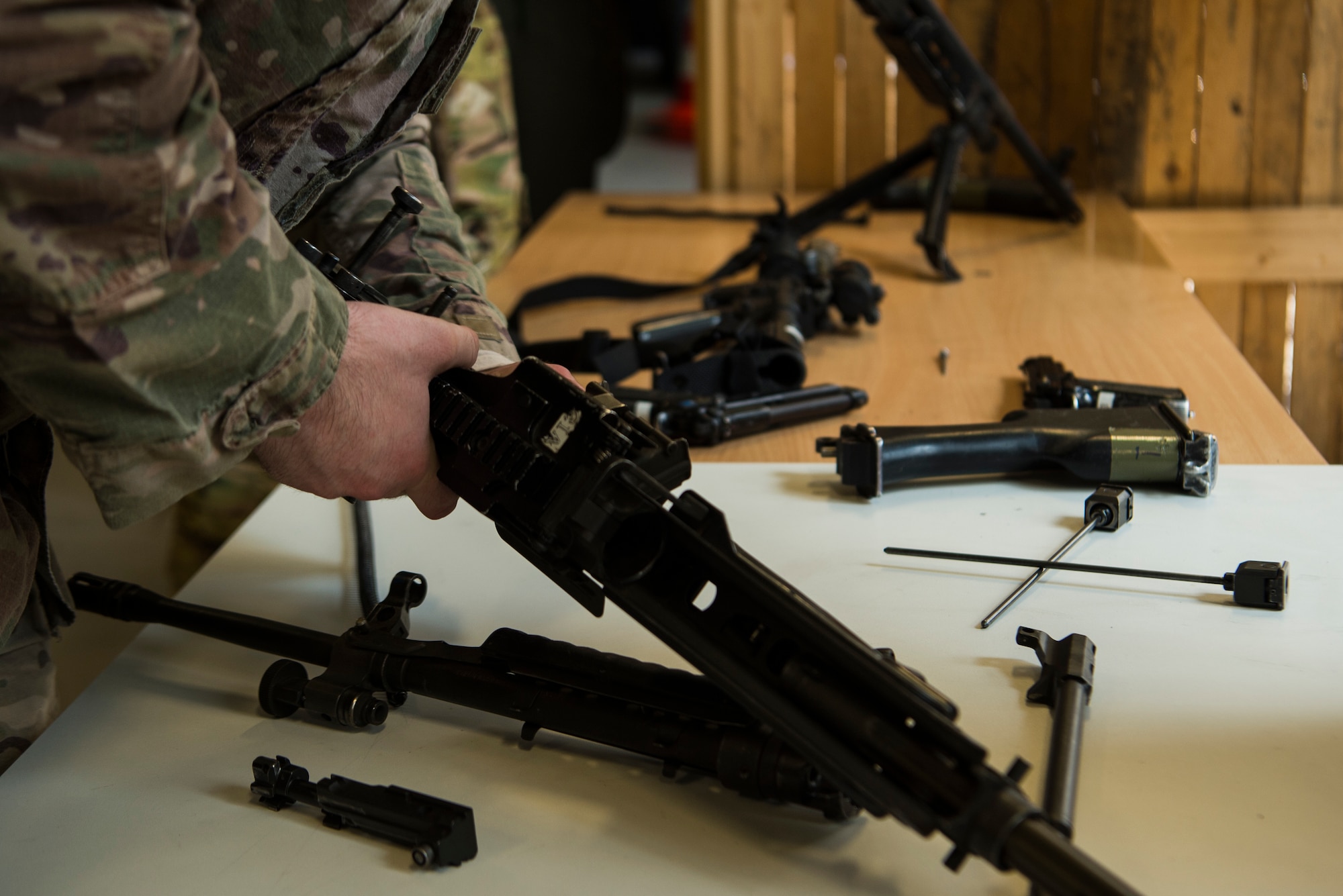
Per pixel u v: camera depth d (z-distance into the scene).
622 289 1.78
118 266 0.58
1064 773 0.65
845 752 0.58
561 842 0.65
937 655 0.81
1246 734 0.71
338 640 0.81
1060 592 0.89
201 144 0.60
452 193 2.27
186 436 0.64
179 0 0.58
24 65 0.53
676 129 6.35
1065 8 2.27
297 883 0.63
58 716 0.87
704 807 0.68
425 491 0.80
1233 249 2.16
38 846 0.67
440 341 0.76
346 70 0.84
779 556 0.97
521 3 3.04
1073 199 2.07
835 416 1.28
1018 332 1.53
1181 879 0.60
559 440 0.69
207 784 0.72
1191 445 1.02
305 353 0.67
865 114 2.41
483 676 0.75
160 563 2.28
